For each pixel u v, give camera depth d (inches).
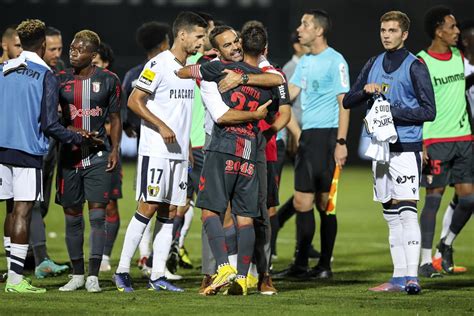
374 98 1115.3
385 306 1001.5
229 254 1138.7
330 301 1038.4
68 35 3971.5
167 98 1117.7
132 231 1123.9
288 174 3469.5
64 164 1125.7
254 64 1088.8
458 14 3880.4
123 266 1123.3
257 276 1194.6
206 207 1057.5
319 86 1331.2
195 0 4045.3
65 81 1127.0
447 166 1375.5
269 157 1159.0
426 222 1352.1
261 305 994.1
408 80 1122.7
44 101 1074.1
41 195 1101.7
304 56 1359.5
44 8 3956.7
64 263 1429.6
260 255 1109.1
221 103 1049.5
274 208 1363.2
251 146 1059.9
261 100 1063.0
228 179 1056.2
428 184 1369.3
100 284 1204.5
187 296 1068.5
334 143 1334.9
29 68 1081.4
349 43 4008.4
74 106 1122.7
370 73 1157.7
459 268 1397.6
